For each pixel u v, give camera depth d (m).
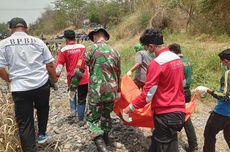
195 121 7.78
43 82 5.04
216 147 6.47
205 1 18.95
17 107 5.00
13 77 4.94
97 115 5.29
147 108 5.02
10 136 5.41
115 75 5.28
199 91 5.15
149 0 27.67
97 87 5.15
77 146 5.75
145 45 4.32
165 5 23.62
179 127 4.30
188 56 12.80
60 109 8.04
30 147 5.08
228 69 5.04
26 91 4.92
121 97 5.43
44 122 5.52
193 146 5.76
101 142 5.22
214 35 17.73
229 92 4.83
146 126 5.17
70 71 6.57
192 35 19.41
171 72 4.19
